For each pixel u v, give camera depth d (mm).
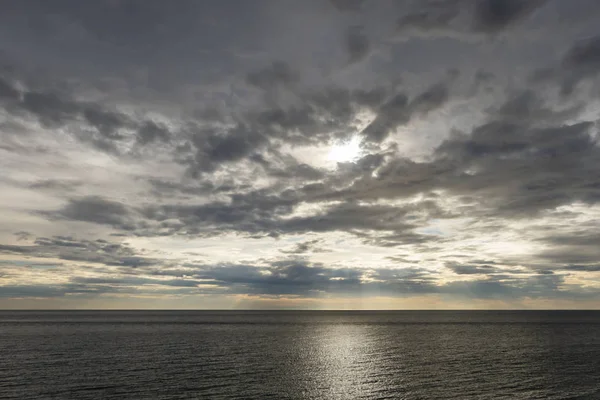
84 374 54531
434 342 99062
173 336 112938
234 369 59875
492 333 125625
